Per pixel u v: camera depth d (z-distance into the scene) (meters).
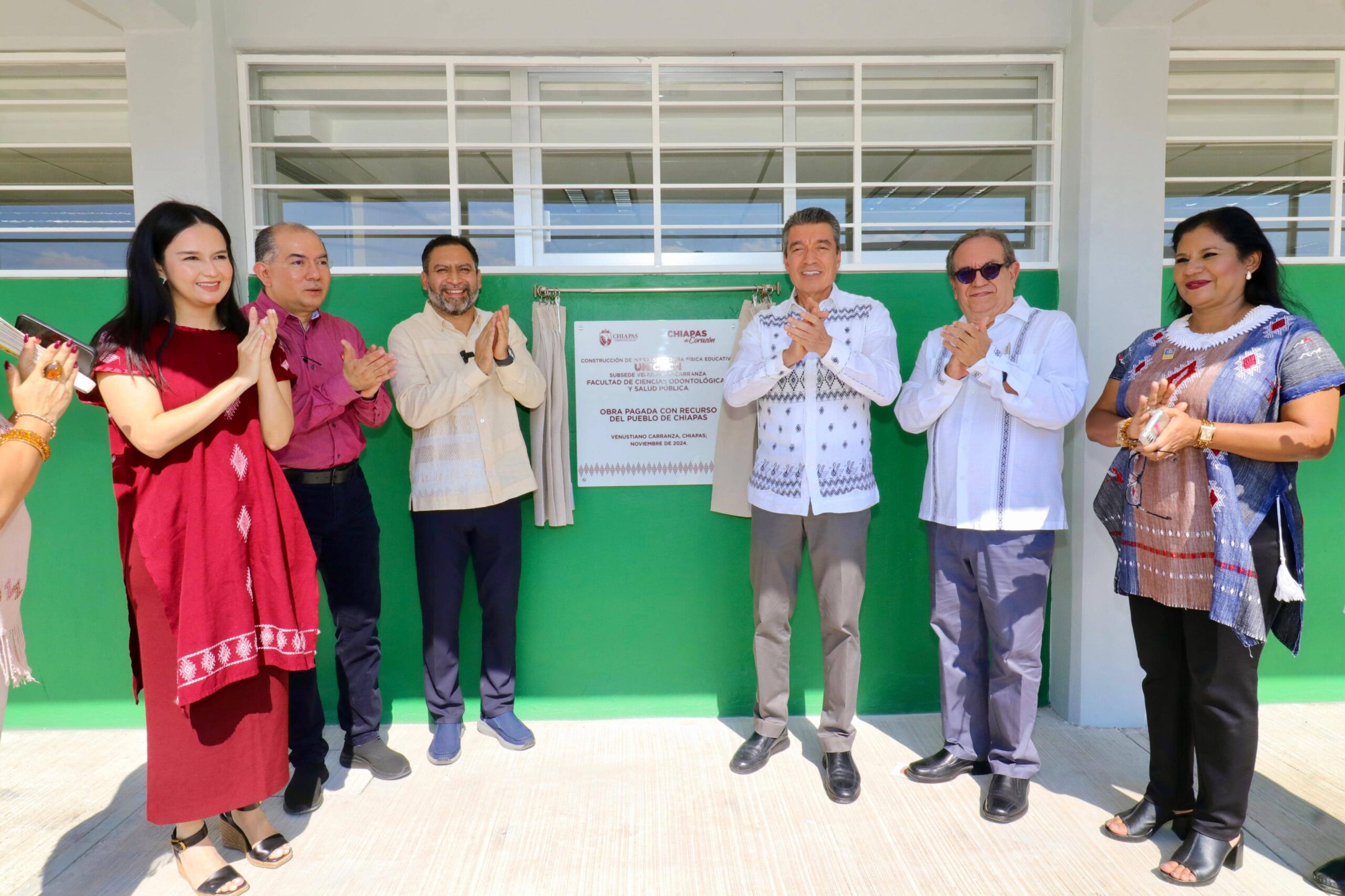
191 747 1.99
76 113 3.13
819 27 3.01
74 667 3.08
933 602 2.67
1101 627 3.00
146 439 1.86
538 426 3.02
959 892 2.05
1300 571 2.03
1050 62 3.13
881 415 3.14
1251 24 3.02
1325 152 3.24
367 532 2.69
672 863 2.19
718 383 3.12
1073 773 2.66
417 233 3.17
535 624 3.16
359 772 2.72
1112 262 2.95
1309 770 2.65
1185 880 2.06
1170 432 1.94
